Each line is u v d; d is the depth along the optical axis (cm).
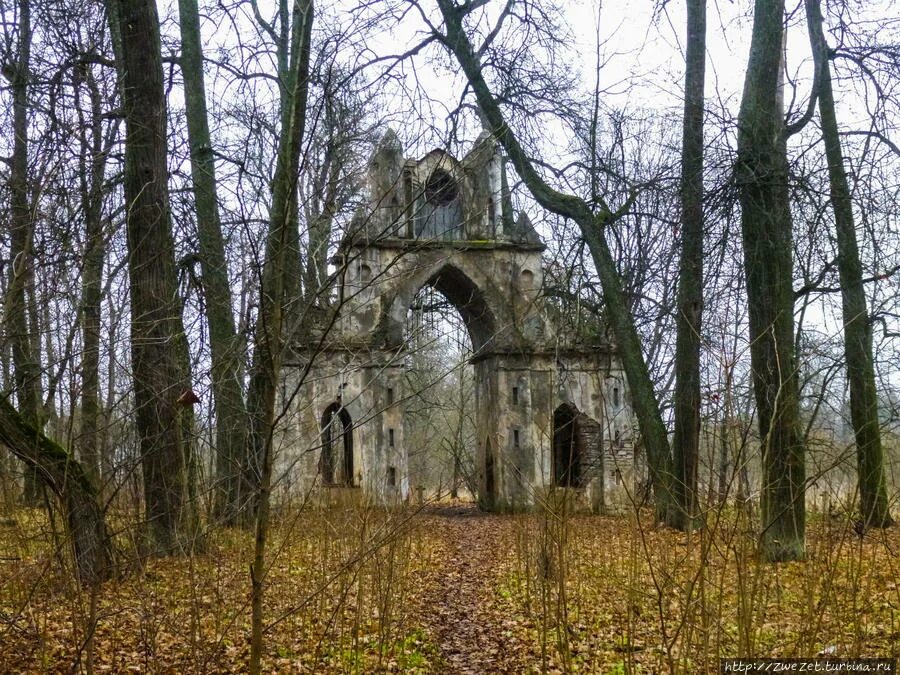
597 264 2102
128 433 959
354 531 1112
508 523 2369
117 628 918
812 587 730
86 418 930
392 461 2647
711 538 642
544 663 857
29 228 818
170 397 1076
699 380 1827
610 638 1032
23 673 782
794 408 1294
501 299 2842
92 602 619
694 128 1883
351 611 1122
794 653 700
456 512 2908
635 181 2198
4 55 1152
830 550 753
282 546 712
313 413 2391
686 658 688
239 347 889
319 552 1310
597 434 2786
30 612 775
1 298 934
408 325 2717
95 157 1088
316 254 753
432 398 3916
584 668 938
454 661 1009
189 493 915
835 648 780
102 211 1154
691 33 1977
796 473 1290
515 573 1485
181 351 1206
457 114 2000
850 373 1766
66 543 681
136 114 1310
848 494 804
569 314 2677
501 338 2812
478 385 3083
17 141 1253
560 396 2798
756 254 1403
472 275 2827
